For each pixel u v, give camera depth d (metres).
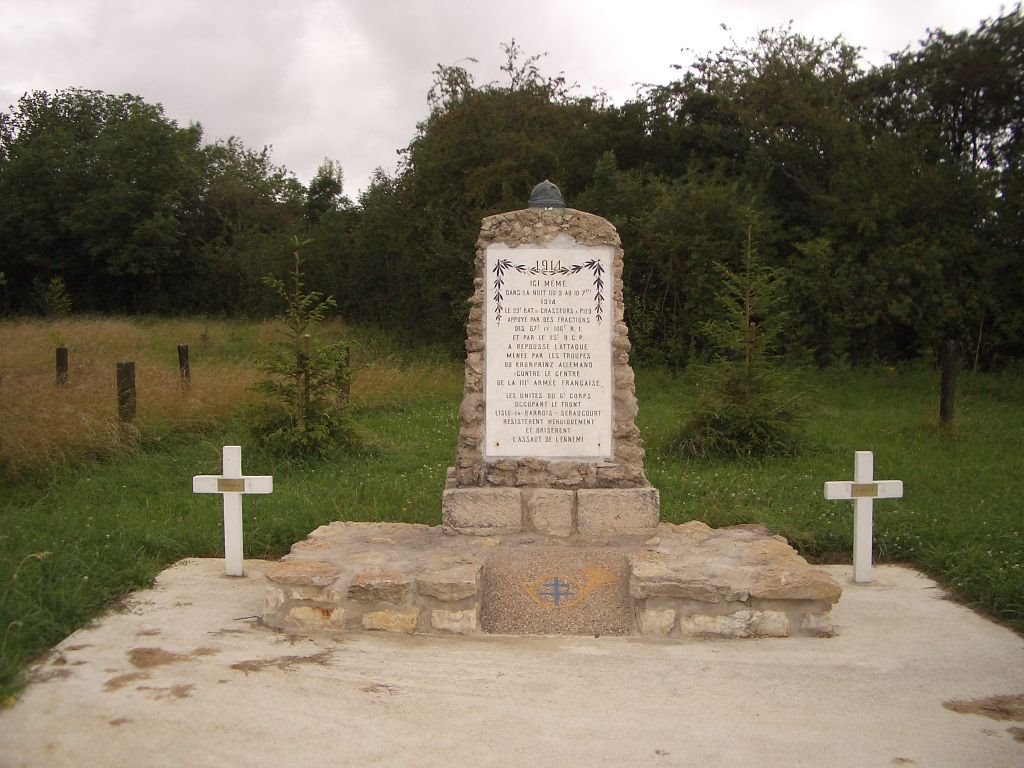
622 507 6.32
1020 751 4.01
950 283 20.97
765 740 4.09
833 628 5.56
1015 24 22.70
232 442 10.61
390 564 5.80
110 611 5.72
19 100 37.56
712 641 5.35
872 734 4.16
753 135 23.80
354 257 28.09
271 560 7.11
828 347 20.92
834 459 10.59
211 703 4.40
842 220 21.25
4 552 6.16
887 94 24.17
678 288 21.20
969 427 12.80
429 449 10.96
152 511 7.98
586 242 6.46
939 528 7.48
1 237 34.44
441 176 24.38
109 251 33.75
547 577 5.81
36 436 9.23
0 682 4.49
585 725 4.22
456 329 23.17
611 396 6.48
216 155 42.34
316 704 4.41
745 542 6.29
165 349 20.73
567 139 24.55
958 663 5.02
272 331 23.59
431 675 4.79
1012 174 21.77
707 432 11.03
